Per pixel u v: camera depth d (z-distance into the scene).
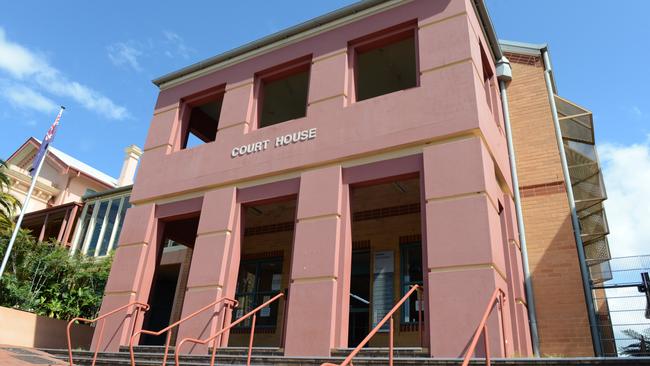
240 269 13.69
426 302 7.46
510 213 10.12
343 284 8.28
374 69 12.23
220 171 10.95
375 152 9.03
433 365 6.37
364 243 11.91
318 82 10.52
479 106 8.52
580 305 9.34
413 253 11.25
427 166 8.34
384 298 11.05
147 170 12.35
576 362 5.40
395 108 9.22
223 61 12.64
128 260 11.21
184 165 11.71
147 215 11.62
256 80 11.95
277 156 10.23
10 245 14.62
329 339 7.80
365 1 10.54
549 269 9.90
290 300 8.50
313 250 8.70
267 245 13.55
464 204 7.69
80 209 22.09
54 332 12.83
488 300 6.87
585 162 11.51
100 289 16.30
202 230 10.41
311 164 9.65
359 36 10.52
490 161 8.65
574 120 11.63
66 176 28.50
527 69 12.15
